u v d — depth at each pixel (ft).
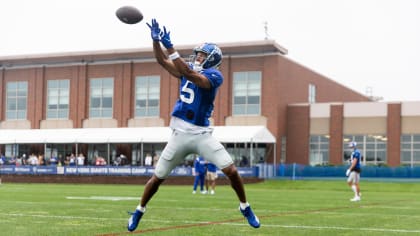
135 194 78.84
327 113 163.73
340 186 123.65
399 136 156.15
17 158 170.60
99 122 176.14
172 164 25.03
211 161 24.68
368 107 160.45
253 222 25.57
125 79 173.99
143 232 31.76
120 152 173.99
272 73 160.35
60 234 30.76
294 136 166.20
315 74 186.80
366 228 35.81
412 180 131.13
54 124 180.45
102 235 30.25
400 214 47.80
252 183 134.31
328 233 32.71
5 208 49.65
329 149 162.20
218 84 24.27
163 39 22.97
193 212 46.80
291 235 31.55
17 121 184.34
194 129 24.41
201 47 24.71
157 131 158.81
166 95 169.68
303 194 90.07
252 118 161.89
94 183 142.31
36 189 96.99
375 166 140.15
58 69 181.06
